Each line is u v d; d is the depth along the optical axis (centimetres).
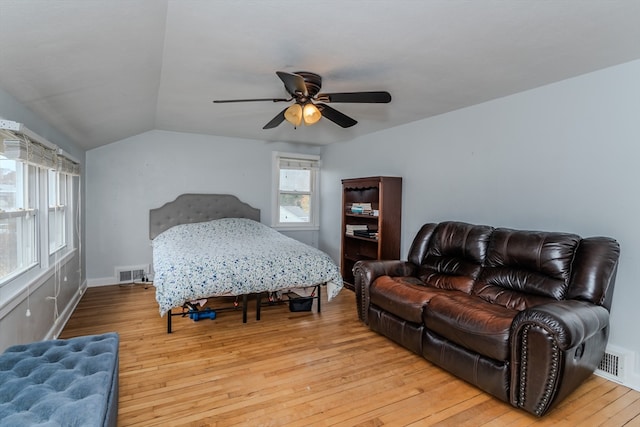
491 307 232
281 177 559
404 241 409
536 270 246
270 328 316
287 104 333
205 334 299
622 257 230
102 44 178
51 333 271
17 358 157
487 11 166
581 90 251
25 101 213
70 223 349
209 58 223
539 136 277
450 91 288
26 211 231
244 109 354
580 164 252
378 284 300
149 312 350
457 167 346
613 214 235
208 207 498
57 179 304
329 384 221
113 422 149
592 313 196
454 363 228
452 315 228
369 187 452
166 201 479
